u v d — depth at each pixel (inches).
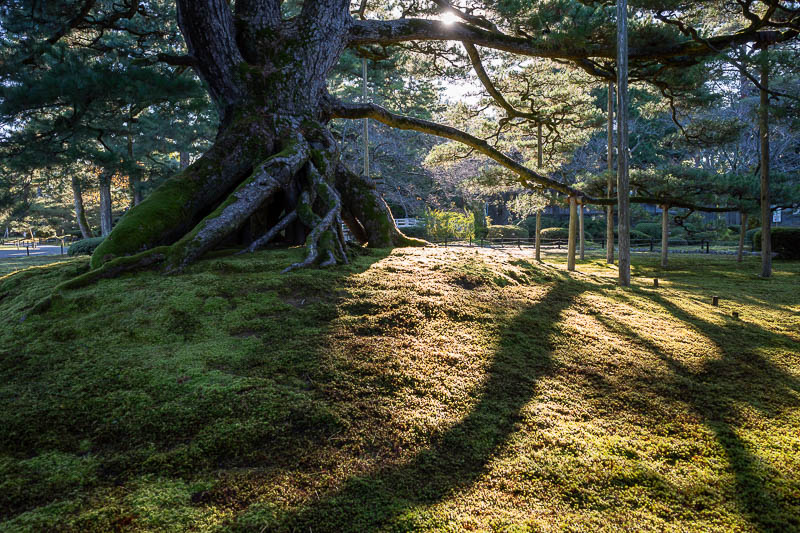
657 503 103.1
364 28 364.5
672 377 169.9
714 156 1168.2
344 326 177.6
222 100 319.0
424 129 425.7
